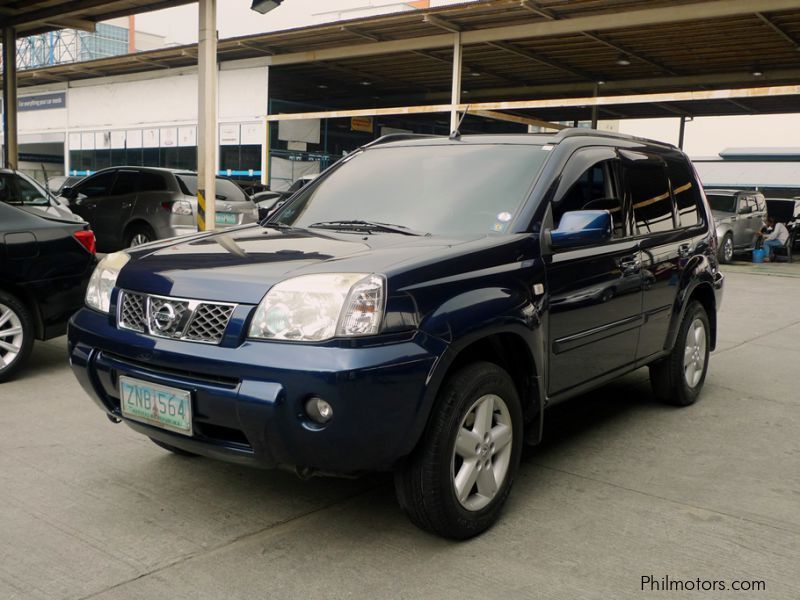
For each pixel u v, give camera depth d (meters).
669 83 23.22
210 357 2.54
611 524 3.00
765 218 18.11
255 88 24.11
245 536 2.84
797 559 2.72
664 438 4.12
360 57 22.39
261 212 4.05
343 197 3.71
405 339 2.52
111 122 28.12
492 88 26.91
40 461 3.55
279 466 2.60
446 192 3.46
